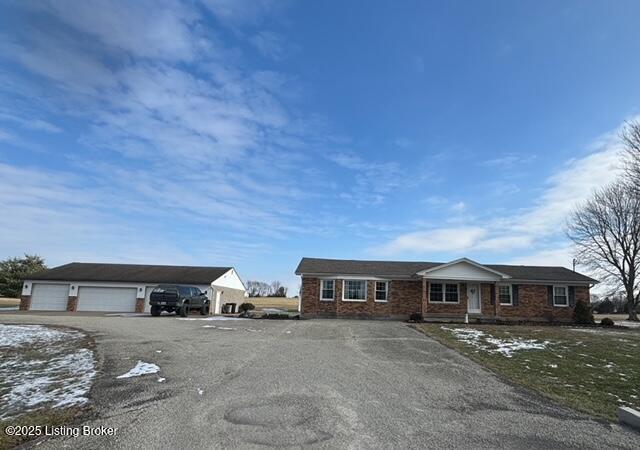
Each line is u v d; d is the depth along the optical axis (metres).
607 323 25.02
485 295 28.02
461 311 27.66
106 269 35.97
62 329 15.72
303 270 27.83
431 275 26.81
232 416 6.02
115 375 8.59
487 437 5.55
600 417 6.74
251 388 7.67
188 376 8.54
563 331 18.98
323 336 15.53
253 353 11.41
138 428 5.52
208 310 30.81
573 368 10.91
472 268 27.05
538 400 7.69
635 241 32.41
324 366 9.95
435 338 15.62
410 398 7.39
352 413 6.33
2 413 6.31
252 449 4.84
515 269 30.06
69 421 5.83
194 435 5.26
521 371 10.38
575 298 28.23
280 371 9.21
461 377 9.42
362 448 4.97
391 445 5.11
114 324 17.94
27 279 33.34
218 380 8.23
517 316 27.89
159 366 9.47
